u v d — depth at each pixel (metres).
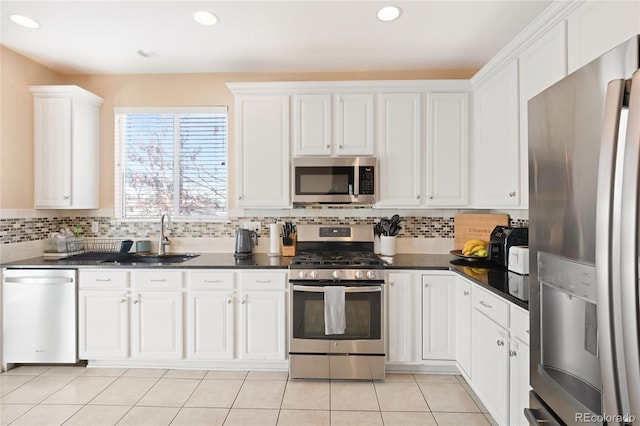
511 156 2.16
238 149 2.80
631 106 0.72
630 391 0.73
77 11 2.12
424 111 2.76
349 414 2.05
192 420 1.99
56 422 1.96
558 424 1.04
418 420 2.00
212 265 2.52
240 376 2.51
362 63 2.88
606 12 1.40
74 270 2.53
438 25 2.28
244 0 2.02
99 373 2.53
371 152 2.77
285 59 2.81
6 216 2.60
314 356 2.44
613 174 0.76
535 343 1.17
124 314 2.54
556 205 1.02
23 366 2.63
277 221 3.11
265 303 2.51
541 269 1.09
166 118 3.18
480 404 2.16
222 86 3.11
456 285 2.45
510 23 2.25
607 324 0.77
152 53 2.71
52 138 2.81
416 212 3.07
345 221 3.07
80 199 2.89
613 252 0.76
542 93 1.09
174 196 3.19
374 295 2.43
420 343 2.52
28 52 2.67
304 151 2.78
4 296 2.53
